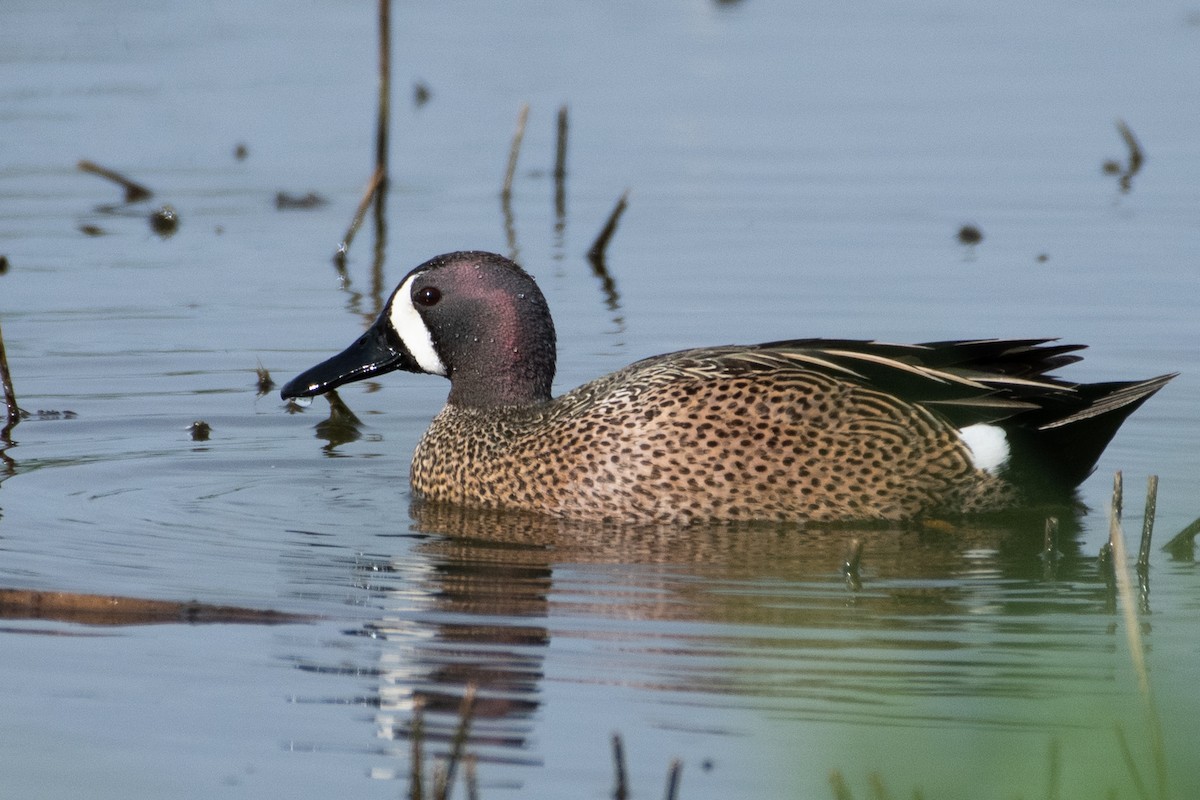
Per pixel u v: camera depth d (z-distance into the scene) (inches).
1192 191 820.0
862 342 498.9
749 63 1047.0
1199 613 407.8
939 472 477.7
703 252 748.0
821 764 287.7
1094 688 358.0
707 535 474.6
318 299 702.5
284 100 967.6
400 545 464.1
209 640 392.8
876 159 874.8
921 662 376.8
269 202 833.5
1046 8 1182.3
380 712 356.2
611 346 633.6
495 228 788.6
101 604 408.8
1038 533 474.6
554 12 1177.4
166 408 591.5
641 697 359.9
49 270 733.3
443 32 1115.3
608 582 431.2
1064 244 749.3
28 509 488.7
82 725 351.6
